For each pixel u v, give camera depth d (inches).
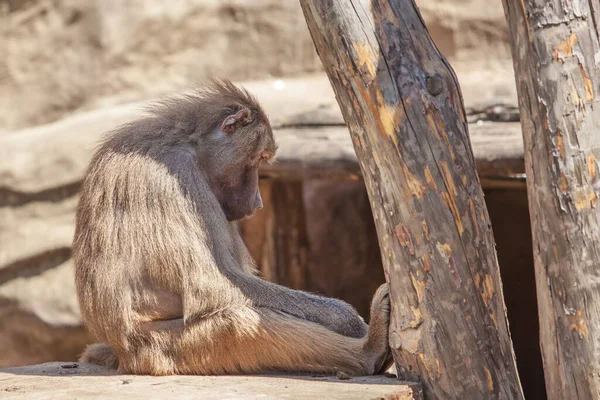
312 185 1102.4
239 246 553.6
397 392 429.7
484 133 778.2
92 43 1067.9
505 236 1007.6
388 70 441.4
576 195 408.8
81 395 423.2
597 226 407.8
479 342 446.3
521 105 428.1
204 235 486.9
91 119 997.2
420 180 439.8
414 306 450.0
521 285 1002.1
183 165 498.0
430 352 448.5
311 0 448.8
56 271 990.4
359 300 1078.4
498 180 858.8
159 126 518.0
